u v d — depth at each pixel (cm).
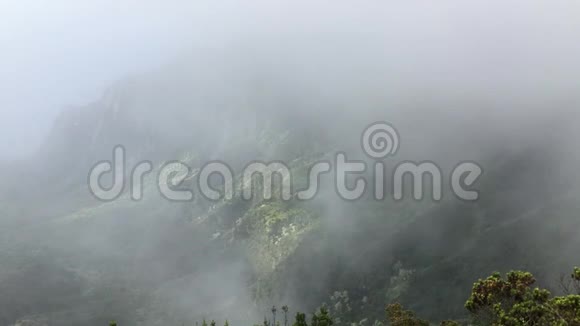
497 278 5988
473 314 6119
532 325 4994
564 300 4884
